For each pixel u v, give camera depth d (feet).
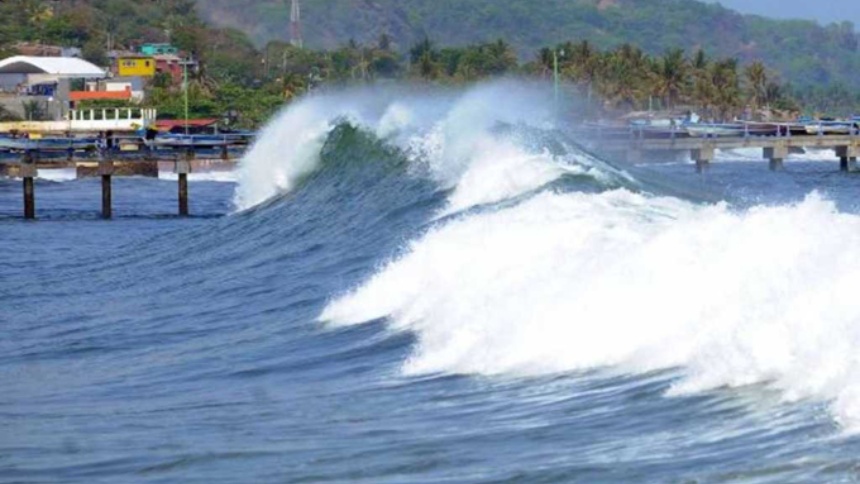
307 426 171.22
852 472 123.13
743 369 155.84
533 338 189.37
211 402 194.80
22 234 534.78
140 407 194.90
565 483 131.85
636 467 133.59
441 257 238.68
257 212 451.53
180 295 320.50
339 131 457.68
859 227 175.11
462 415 167.12
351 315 246.06
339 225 382.83
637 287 184.75
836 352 146.20
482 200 342.64
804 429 136.36
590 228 233.96
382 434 161.89
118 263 397.80
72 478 153.28
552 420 157.58
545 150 361.92
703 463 131.75
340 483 141.79
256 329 257.75
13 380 227.40
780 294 162.61
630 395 161.89
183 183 642.63
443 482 137.18
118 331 274.77
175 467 154.40
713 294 173.68
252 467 151.23
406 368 201.46
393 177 396.57
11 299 335.67
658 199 268.00
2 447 171.01
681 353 169.27
